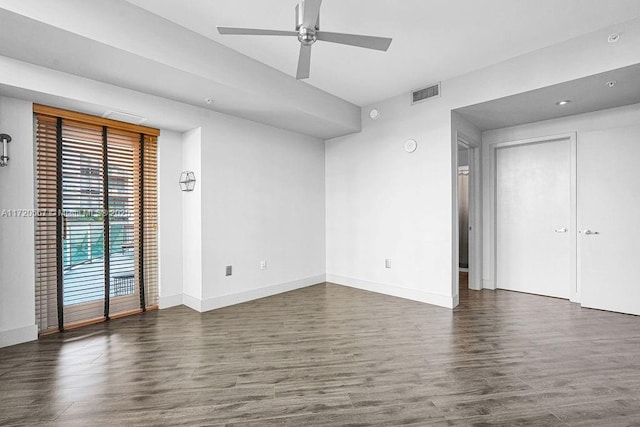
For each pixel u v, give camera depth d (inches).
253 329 119.3
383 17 99.3
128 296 137.3
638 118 135.9
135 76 107.9
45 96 103.4
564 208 159.8
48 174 115.4
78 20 81.9
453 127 147.0
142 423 65.8
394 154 166.6
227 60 116.3
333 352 99.0
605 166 138.9
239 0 90.7
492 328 119.0
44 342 107.3
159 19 97.9
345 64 130.4
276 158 173.2
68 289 120.9
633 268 132.4
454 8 95.0
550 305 148.8
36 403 72.7
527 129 166.9
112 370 88.0
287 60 127.1
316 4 68.8
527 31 107.7
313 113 152.3
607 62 105.5
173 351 100.3
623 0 91.4
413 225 159.0
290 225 180.5
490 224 180.4
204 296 141.7
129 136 136.9
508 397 74.4
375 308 145.1
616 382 80.6
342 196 193.2
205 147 142.2
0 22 76.2
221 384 80.6
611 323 123.3
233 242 153.0
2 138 101.3
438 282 149.6
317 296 166.9
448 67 133.8
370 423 65.6
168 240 147.6
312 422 66.0
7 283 103.7
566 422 65.5
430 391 77.0
